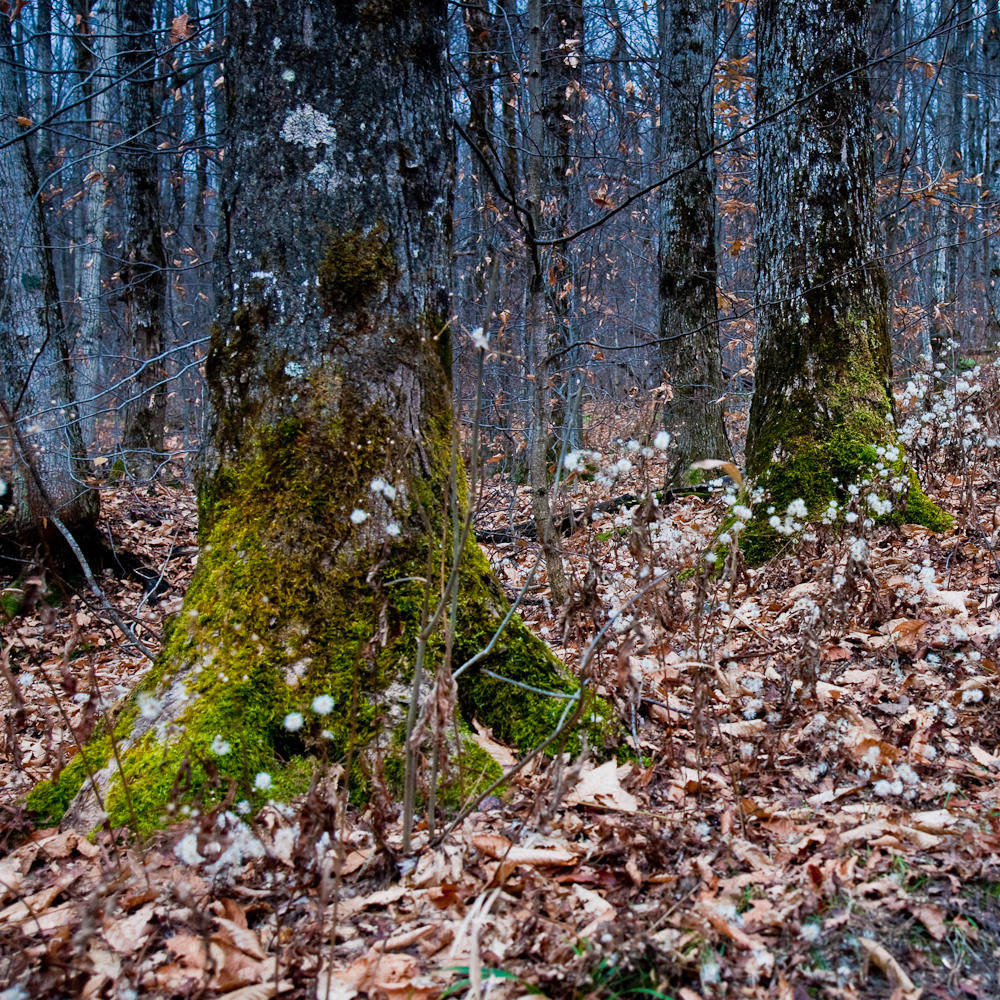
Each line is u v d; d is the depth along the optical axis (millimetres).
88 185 10961
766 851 2154
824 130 4980
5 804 2697
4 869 2311
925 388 5906
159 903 2053
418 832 2332
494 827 2324
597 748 2703
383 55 2924
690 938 1815
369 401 2877
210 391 3035
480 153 3709
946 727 2730
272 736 2539
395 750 2527
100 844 2287
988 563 4145
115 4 9531
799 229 5062
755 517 4855
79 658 5395
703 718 2660
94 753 2621
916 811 2291
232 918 1996
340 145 2877
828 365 4988
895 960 1728
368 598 2729
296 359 2883
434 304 3098
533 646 2908
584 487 4559
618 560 5105
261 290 2906
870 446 4805
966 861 2006
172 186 14336
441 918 1969
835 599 2809
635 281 13805
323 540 2756
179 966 1854
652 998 1679
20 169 6543
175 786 1932
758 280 5387
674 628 3084
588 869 2105
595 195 6234
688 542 3645
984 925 1819
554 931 1885
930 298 12758
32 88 14219
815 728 2691
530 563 5793
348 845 2230
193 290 17812
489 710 2793
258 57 2893
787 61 5062
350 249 2889
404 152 2975
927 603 3645
